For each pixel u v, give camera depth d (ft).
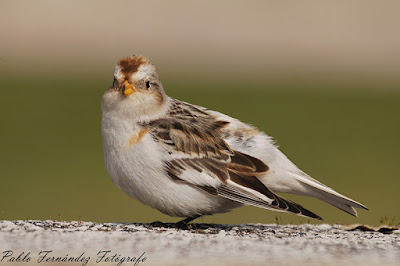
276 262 25.45
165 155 29.48
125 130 29.71
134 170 29.63
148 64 30.63
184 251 26.48
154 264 24.77
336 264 25.43
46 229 29.45
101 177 78.48
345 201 30.94
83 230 29.43
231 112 114.42
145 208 63.62
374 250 27.61
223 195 29.58
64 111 114.01
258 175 30.58
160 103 30.78
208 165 29.78
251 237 29.19
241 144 30.68
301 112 119.24
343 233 31.32
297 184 31.09
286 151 90.79
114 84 30.35
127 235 28.63
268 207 29.01
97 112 114.32
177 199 29.73
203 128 30.66
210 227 31.32
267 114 115.44
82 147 92.84
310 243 28.48
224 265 24.79
